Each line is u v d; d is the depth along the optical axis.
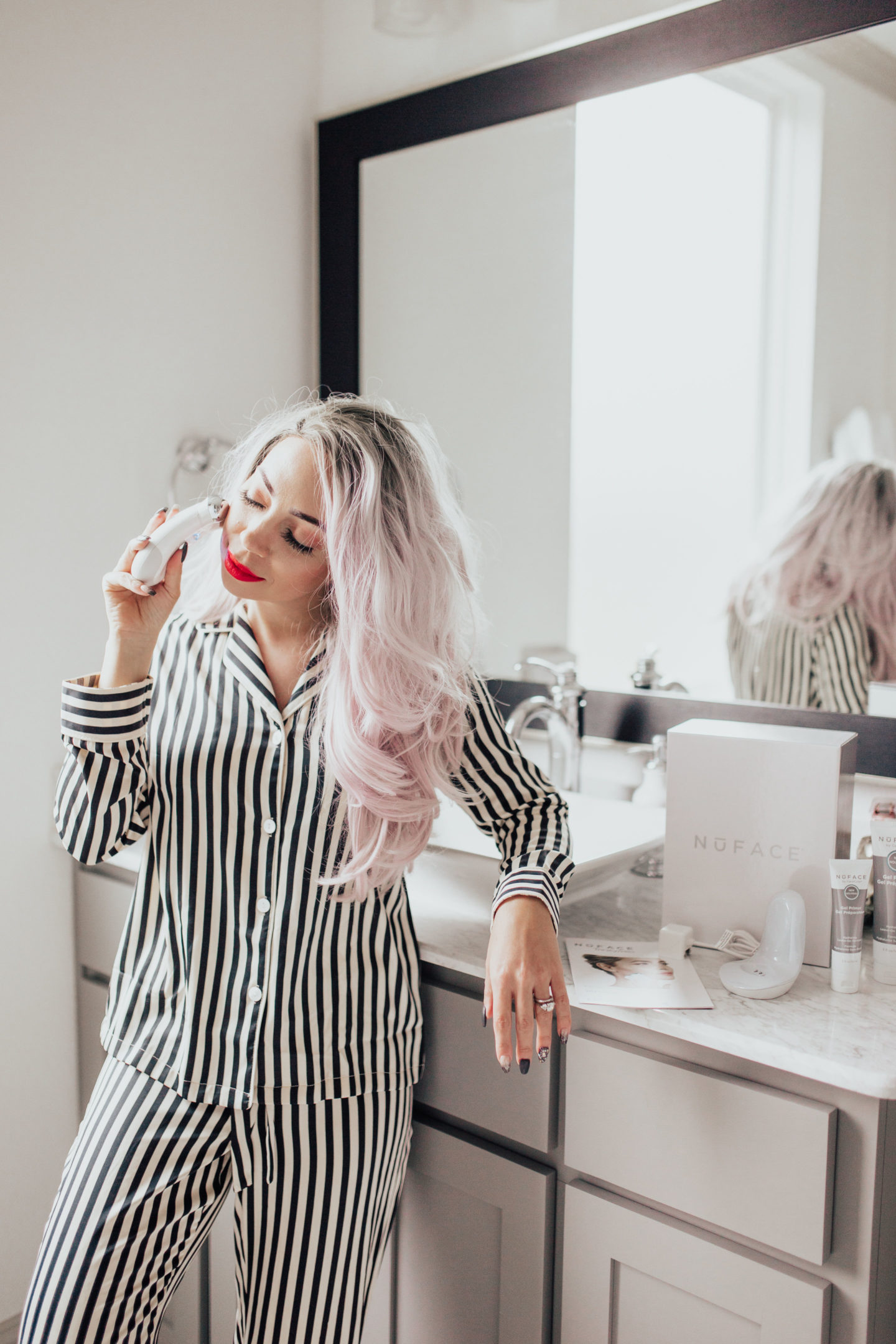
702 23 1.42
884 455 1.32
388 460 0.98
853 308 1.33
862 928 1.03
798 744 1.09
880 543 1.34
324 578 0.99
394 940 1.05
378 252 1.80
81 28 1.52
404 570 0.97
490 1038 1.07
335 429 0.98
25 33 1.45
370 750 0.94
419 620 0.99
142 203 1.62
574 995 1.00
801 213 1.36
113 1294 0.92
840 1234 0.89
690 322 1.48
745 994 1.01
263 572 0.97
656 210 1.49
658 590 1.55
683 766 1.15
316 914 0.97
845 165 1.31
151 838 1.02
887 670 1.35
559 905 0.99
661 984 1.03
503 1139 1.10
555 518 1.65
